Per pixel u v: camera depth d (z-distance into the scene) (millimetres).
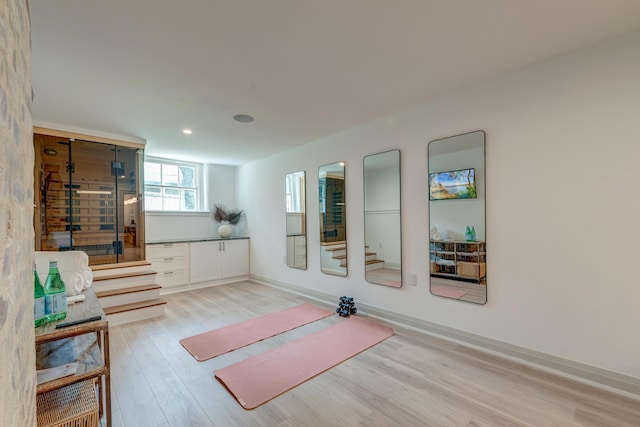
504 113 2285
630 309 1803
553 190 2078
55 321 1466
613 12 1577
